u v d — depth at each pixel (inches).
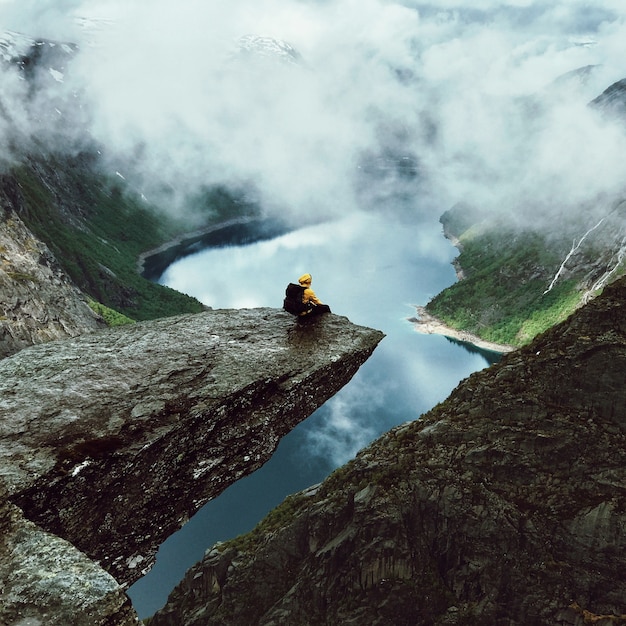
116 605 326.3
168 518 510.3
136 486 482.6
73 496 448.5
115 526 475.2
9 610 319.6
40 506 432.1
